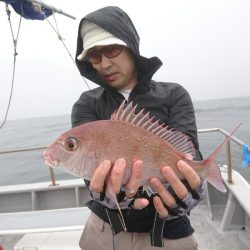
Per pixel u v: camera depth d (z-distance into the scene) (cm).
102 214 65
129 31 60
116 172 44
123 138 48
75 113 68
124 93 66
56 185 156
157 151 48
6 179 459
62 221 109
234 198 121
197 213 140
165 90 64
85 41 60
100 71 62
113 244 64
